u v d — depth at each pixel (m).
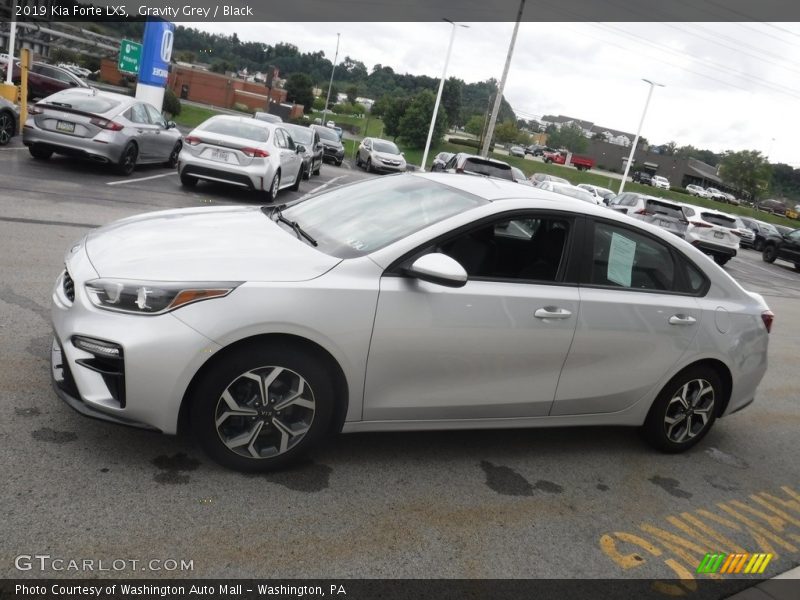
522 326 3.54
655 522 3.58
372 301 3.17
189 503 2.93
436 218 3.53
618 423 4.15
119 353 2.86
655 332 4.00
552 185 25.52
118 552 2.55
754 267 23.28
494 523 3.27
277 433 3.22
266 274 3.06
